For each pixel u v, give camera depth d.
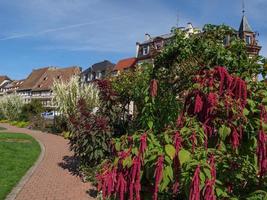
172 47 5.60
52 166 12.45
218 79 3.07
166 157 2.38
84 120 10.59
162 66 5.67
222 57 4.60
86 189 9.05
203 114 2.96
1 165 11.76
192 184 2.24
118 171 2.54
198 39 5.49
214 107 2.84
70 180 10.15
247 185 2.82
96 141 9.87
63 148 18.14
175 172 2.44
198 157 2.45
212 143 2.92
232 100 2.83
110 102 10.85
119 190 2.46
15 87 94.31
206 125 2.88
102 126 10.03
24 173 10.85
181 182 2.42
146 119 3.99
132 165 2.43
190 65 4.82
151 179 2.55
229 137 2.86
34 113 45.00
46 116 46.34
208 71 3.13
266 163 2.55
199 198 2.26
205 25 5.82
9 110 47.62
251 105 2.90
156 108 4.00
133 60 53.09
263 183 2.74
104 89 10.99
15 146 17.42
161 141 2.58
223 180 2.68
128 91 10.98
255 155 2.81
